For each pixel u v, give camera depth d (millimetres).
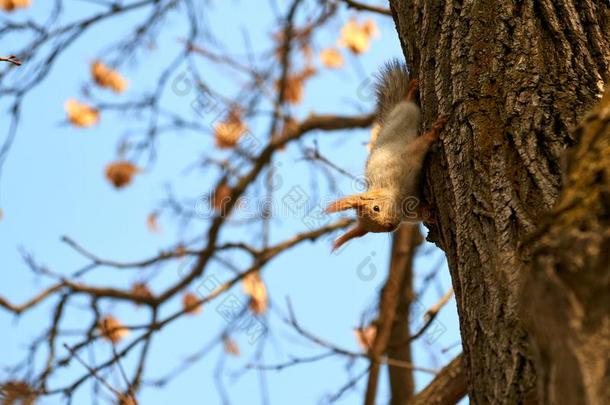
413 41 6969
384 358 10875
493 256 5426
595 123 4371
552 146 5672
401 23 7156
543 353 3816
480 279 5438
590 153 4207
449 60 6402
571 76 5980
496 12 6367
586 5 6289
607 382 3570
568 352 3662
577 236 3775
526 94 5953
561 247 3799
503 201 5570
